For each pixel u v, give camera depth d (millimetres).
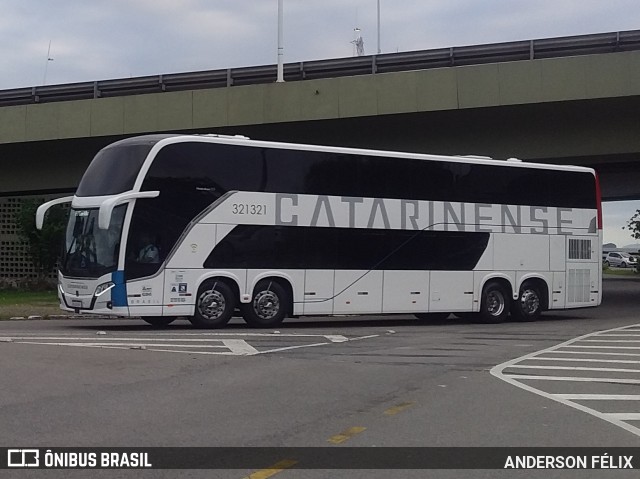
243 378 11750
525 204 23484
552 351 15844
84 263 18469
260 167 19703
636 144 27812
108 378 11445
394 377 12117
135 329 19188
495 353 15398
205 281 19062
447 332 20062
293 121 29672
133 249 18234
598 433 8438
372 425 8711
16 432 8078
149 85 32000
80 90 32969
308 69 30094
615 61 26312
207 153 19172
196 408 9469
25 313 25406
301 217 20062
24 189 35750
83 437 7922
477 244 22547
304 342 16781
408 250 21422
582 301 24312
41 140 32938
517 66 27141
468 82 27578
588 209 24594
